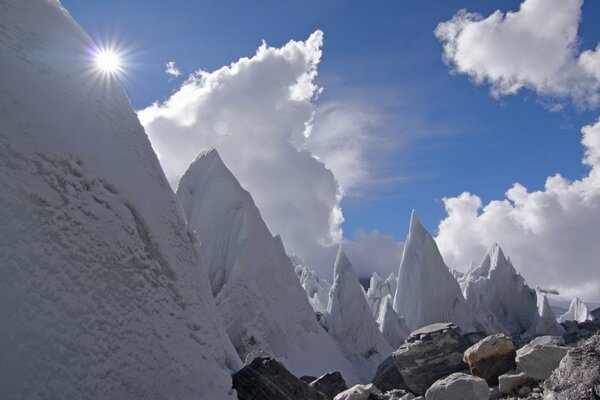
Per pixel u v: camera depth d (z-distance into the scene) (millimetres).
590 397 8727
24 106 6203
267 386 8258
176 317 7324
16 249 5180
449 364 17969
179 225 8789
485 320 42000
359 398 13125
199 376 7211
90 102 7824
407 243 41906
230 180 27219
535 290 47000
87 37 8938
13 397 4617
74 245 5902
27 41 7188
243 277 23938
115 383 5695
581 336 32469
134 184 7750
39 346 5031
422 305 38094
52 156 6105
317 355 26094
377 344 32500
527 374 12680
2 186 5309
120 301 6297
